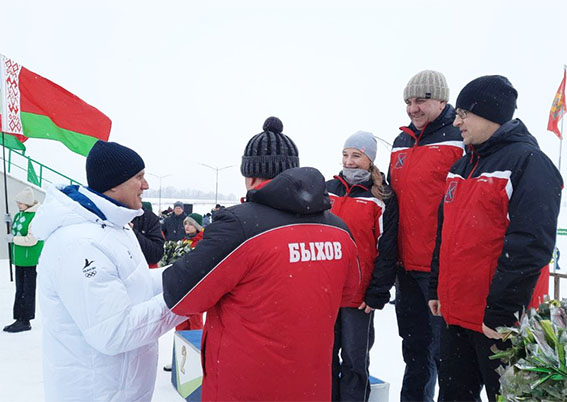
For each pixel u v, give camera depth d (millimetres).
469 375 2314
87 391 1666
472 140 2230
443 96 2807
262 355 1482
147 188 1979
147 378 1810
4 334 5336
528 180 1966
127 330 1579
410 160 2906
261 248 1476
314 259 1559
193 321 4414
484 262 2117
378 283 2777
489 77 2184
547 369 1563
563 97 10750
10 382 3918
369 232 2812
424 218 2777
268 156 1813
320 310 1554
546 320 1669
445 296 2293
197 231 5387
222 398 1536
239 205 1598
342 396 2811
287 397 1503
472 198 2172
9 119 7051
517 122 2203
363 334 2820
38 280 1734
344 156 3014
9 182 12086
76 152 8156
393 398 3578
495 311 1964
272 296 1477
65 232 1652
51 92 7773
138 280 1772
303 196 1557
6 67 7129
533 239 1901
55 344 1678
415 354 3023
